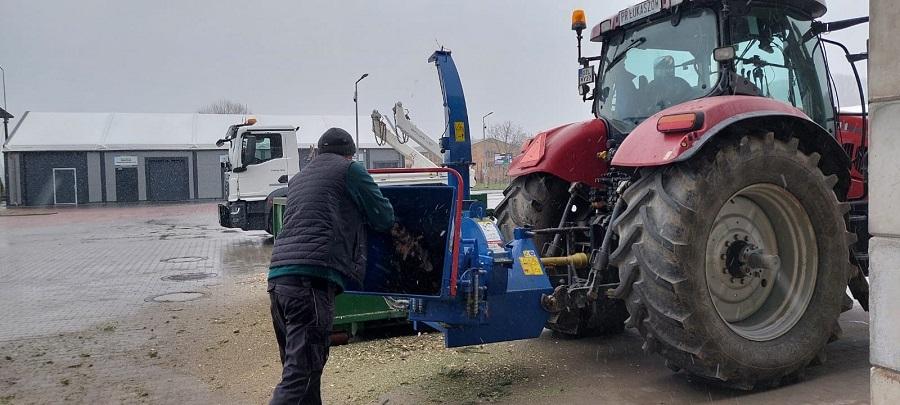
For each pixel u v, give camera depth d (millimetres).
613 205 4668
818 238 4035
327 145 3609
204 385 4484
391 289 3879
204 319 6570
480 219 4305
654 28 4961
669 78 4816
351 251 3438
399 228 3846
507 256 4035
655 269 3645
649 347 3867
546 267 4566
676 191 3697
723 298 4000
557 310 4145
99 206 30547
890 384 2285
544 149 5137
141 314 6902
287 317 3301
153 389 4422
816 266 4043
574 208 5238
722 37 4438
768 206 4121
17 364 5082
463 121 4758
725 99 3842
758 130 3922
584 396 3887
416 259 3836
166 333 6023
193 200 33250
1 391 4430
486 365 4562
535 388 4055
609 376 4258
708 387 3979
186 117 35438
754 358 3754
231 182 13883
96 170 31672
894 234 2250
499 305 4004
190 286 8648
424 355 4852
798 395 3791
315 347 3270
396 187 3758
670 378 4184
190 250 12766
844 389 3865
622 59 5277
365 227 3719
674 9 4691
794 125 4035
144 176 32375
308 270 3256
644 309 3816
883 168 2275
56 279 9430
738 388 3842
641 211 3775
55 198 31141
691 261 3602
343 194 3439
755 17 4566
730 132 3857
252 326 6164
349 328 5480
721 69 4363
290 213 3420
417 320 4156
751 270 4062
